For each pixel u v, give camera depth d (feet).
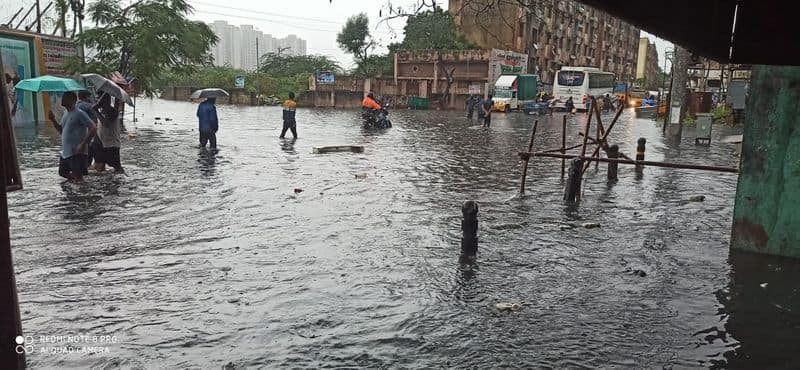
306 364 12.37
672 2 6.36
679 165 27.55
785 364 12.74
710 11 6.95
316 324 14.44
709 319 15.15
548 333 14.16
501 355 12.96
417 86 166.50
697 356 13.06
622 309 15.78
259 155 47.52
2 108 6.72
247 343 13.33
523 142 65.36
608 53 255.50
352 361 12.55
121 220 24.47
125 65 75.31
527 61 174.50
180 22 73.97
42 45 67.62
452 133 76.95
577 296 16.74
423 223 25.48
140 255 19.79
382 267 19.10
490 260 20.11
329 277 17.98
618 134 81.00
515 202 30.83
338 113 130.62
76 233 22.26
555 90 157.38
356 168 41.91
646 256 20.84
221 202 28.68
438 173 40.75
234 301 15.83
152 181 33.78
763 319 15.17
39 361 12.21
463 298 16.44
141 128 70.90
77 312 14.84
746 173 20.81
